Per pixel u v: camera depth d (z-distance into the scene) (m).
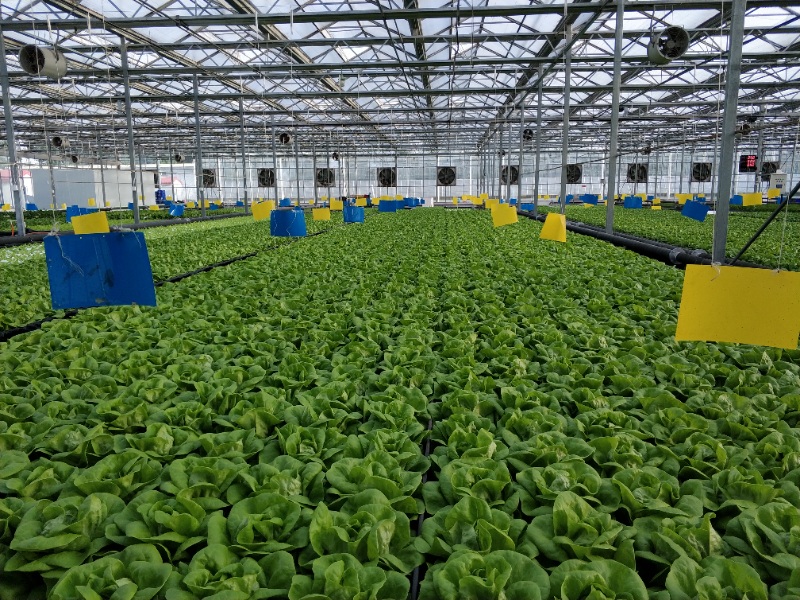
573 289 8.40
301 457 3.50
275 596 2.48
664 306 7.41
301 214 15.79
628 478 3.16
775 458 3.44
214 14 20.61
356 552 2.67
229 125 46.69
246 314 7.38
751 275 3.96
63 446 3.73
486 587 2.31
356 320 6.62
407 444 3.65
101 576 2.44
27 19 21.31
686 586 2.36
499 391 4.65
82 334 6.33
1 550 2.73
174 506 2.99
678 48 14.36
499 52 30.05
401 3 22.33
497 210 14.85
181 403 4.22
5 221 33.00
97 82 31.73
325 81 34.91
